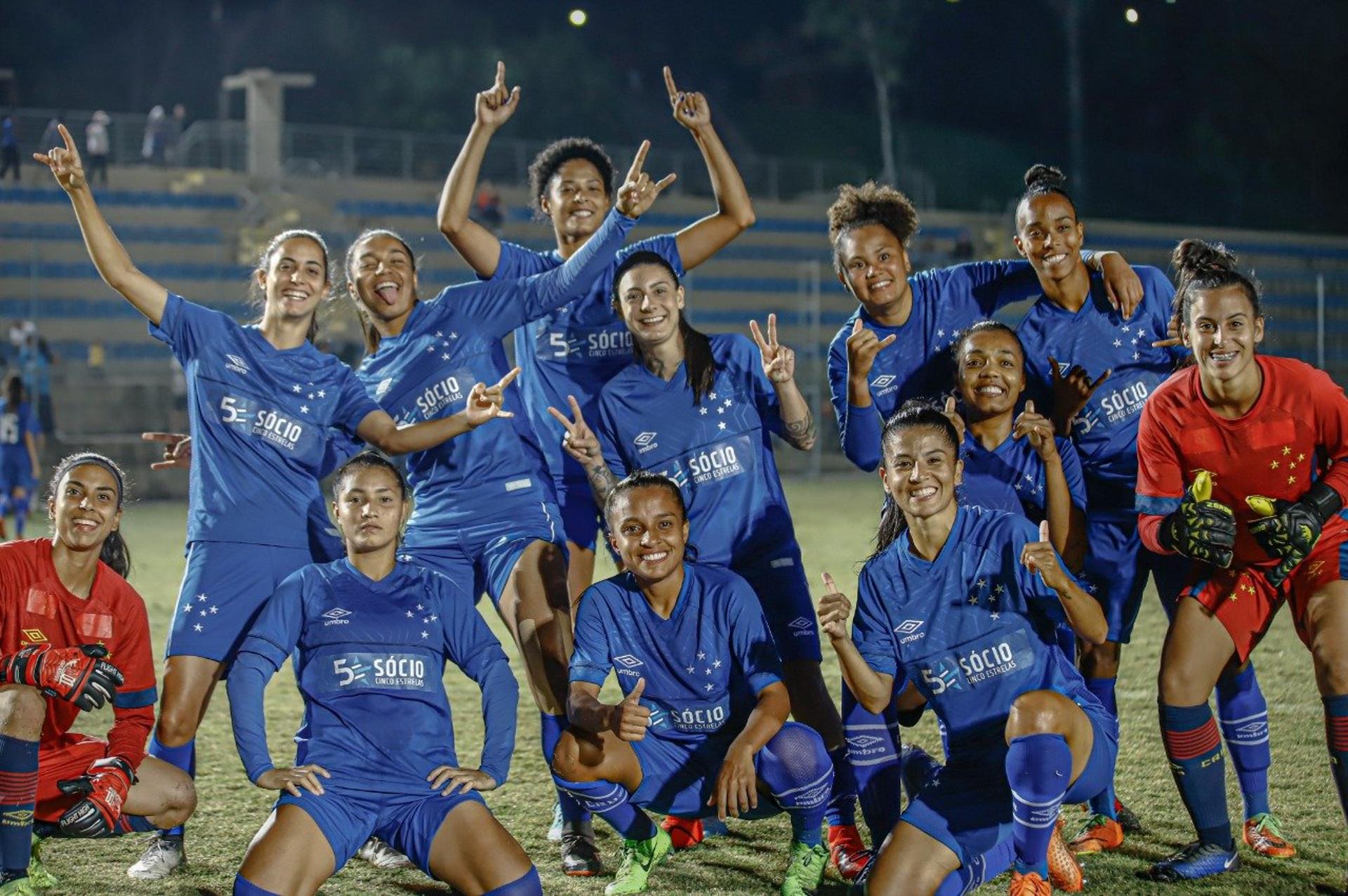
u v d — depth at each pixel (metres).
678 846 4.53
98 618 4.14
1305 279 30.86
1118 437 4.86
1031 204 4.75
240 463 4.47
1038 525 4.63
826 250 31.02
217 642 4.39
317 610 3.99
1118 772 5.27
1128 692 6.70
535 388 5.41
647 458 4.73
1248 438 4.08
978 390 4.47
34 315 23.03
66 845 4.58
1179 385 4.21
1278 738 5.63
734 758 3.87
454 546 4.82
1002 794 3.85
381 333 4.97
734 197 5.11
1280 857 4.22
